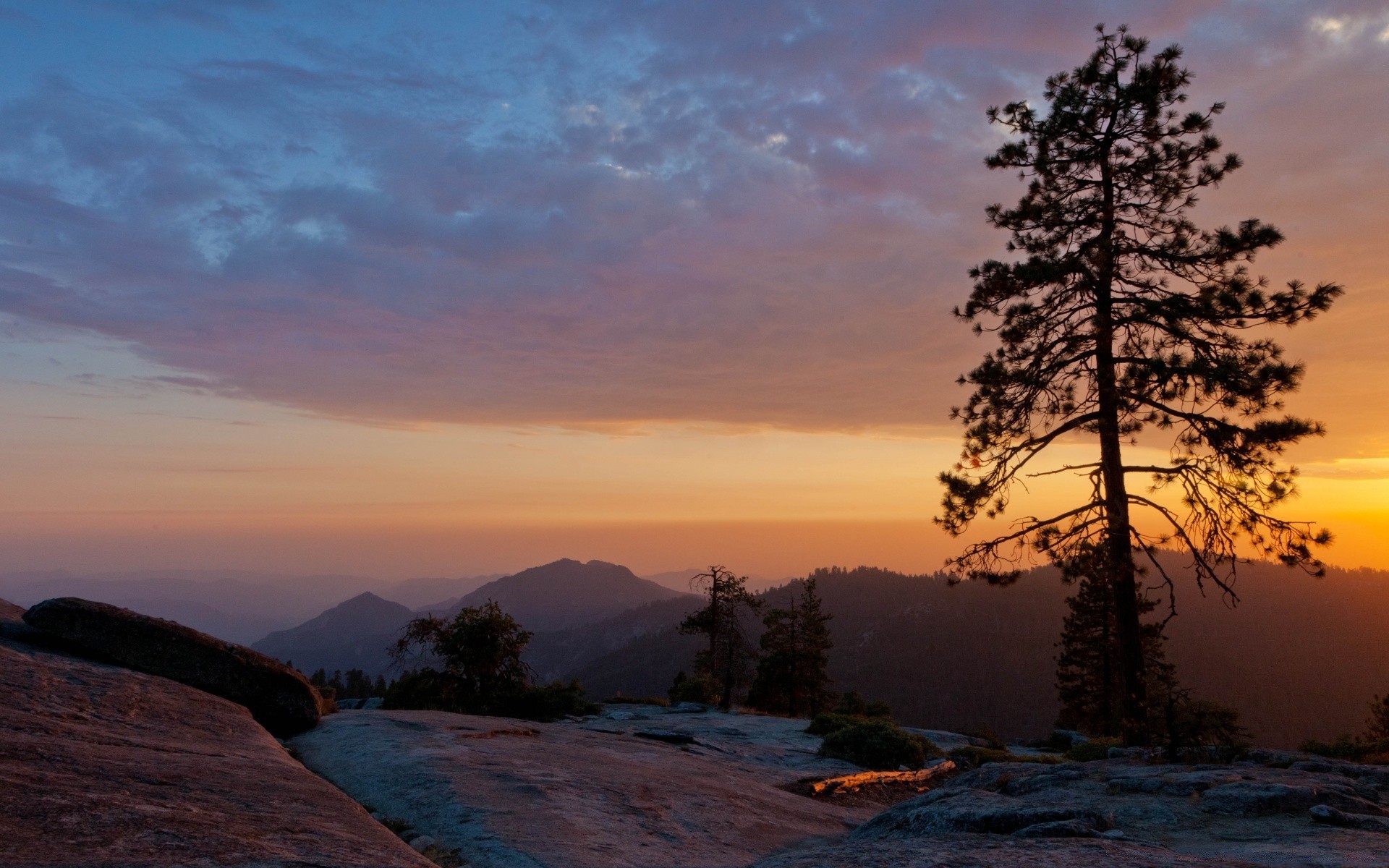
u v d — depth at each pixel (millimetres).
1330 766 9750
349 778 8656
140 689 8938
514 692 25516
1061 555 17438
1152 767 10211
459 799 7297
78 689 8141
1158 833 6973
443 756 9203
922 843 5395
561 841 6289
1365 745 15320
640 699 44750
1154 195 17609
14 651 9344
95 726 6852
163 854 3260
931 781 15641
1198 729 11219
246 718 9453
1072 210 18031
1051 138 18062
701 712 34906
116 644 10484
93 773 4516
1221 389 15688
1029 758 18953
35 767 4352
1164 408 16766
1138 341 17328
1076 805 8117
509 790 7801
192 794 4566
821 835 8711
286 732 11266
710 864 6453
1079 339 17641
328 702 13328
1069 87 18031
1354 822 6699
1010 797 9000
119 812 3729
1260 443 15133
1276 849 5852
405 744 10078
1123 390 16797
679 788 9492
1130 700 15852
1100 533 17031
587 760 10469
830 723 22953
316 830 4320
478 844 6121
